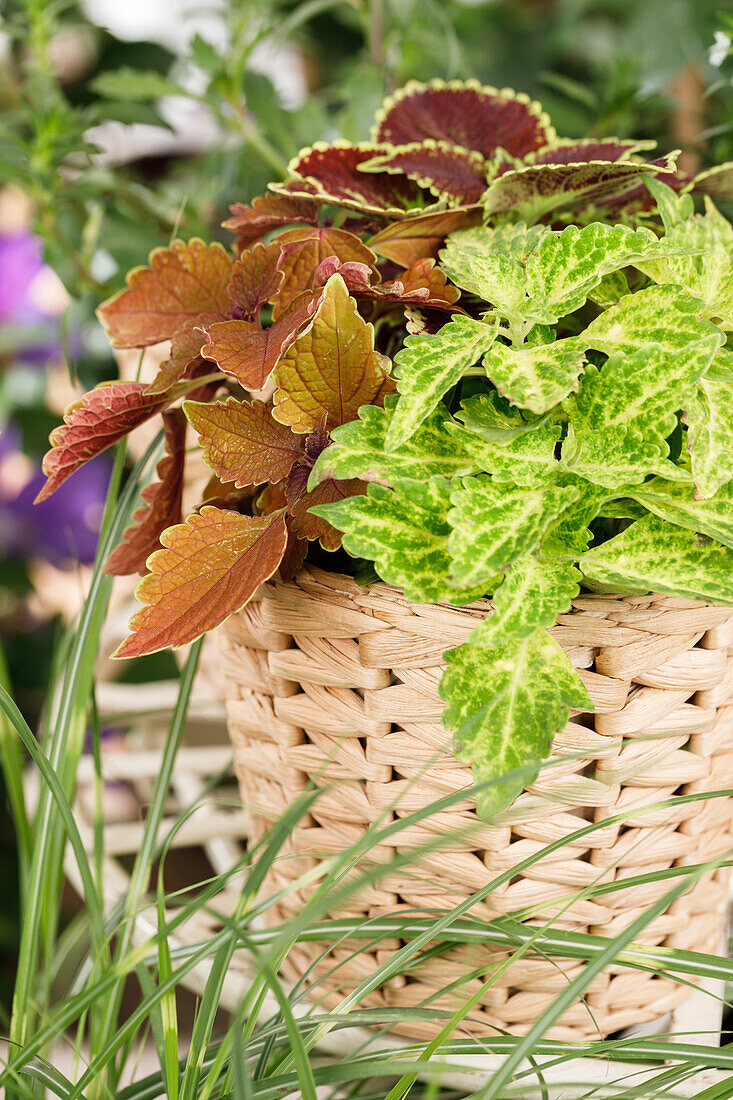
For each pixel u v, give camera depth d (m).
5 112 1.78
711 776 1.09
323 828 1.11
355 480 1.06
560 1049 1.03
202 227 1.48
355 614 1.05
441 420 1.05
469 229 1.13
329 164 1.15
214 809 1.40
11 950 2.02
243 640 1.10
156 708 1.43
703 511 1.02
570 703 1.01
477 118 1.20
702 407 1.03
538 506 1.01
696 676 1.06
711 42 1.54
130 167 1.92
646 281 1.12
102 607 1.17
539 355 1.03
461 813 1.07
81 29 1.76
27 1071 1.06
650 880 1.04
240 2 1.43
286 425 1.07
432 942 1.09
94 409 1.08
